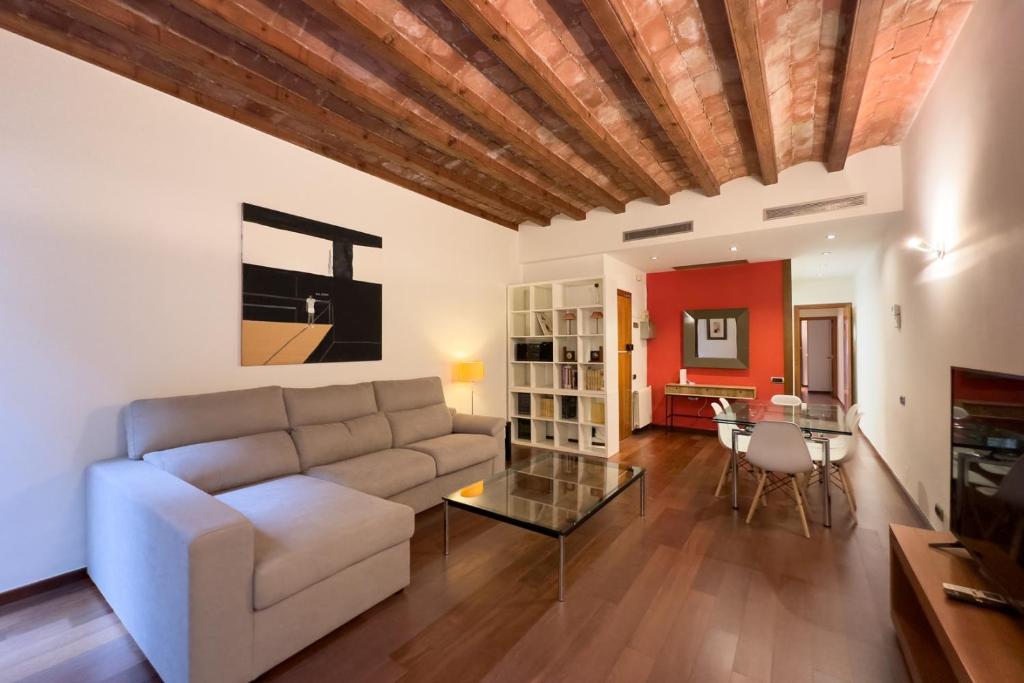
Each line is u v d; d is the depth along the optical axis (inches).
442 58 101.3
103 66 99.5
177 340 110.9
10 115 87.7
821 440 126.4
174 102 110.9
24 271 89.2
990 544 60.0
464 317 201.2
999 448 59.4
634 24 90.7
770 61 105.7
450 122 130.6
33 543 89.7
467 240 203.6
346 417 134.5
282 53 91.8
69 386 94.5
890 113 131.1
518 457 199.8
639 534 117.9
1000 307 77.2
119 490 78.6
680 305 254.7
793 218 165.3
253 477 104.0
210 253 117.3
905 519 126.8
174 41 90.7
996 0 78.2
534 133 136.4
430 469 128.8
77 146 95.9
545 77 102.2
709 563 102.0
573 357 221.3
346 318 150.1
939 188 110.0
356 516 83.0
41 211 91.1
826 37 99.9
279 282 132.0
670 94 113.8
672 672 68.3
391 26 90.1
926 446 123.0
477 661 70.9
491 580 95.3
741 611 83.7
